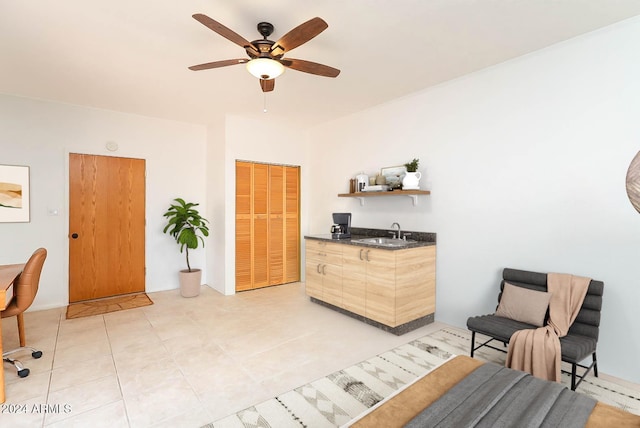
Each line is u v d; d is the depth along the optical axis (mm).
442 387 1501
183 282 4320
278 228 5000
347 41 2459
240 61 2125
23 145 3666
